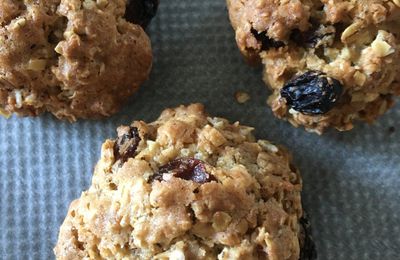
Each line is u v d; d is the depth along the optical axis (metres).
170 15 0.12
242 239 0.10
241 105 0.12
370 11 0.10
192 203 0.09
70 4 0.10
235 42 0.12
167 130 0.10
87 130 0.12
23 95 0.11
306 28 0.10
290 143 0.11
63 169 0.12
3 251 0.11
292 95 0.10
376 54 0.10
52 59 0.10
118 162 0.10
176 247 0.09
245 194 0.10
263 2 0.10
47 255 0.11
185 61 0.12
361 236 0.11
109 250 0.10
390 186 0.11
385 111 0.11
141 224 0.10
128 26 0.11
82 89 0.11
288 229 0.10
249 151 0.10
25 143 0.12
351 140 0.11
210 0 0.12
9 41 0.10
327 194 0.11
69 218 0.10
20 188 0.11
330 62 0.10
